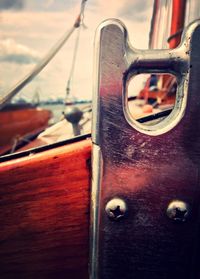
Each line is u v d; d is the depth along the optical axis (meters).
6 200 0.15
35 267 0.16
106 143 0.12
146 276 0.13
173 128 0.12
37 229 0.15
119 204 0.12
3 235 0.15
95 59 0.11
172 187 0.12
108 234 0.13
